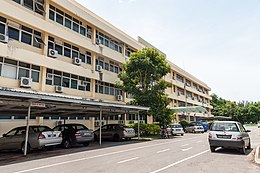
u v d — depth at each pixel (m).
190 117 54.03
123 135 19.91
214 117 60.84
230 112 77.81
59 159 10.43
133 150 13.59
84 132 15.65
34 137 12.63
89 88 23.56
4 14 15.74
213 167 8.60
